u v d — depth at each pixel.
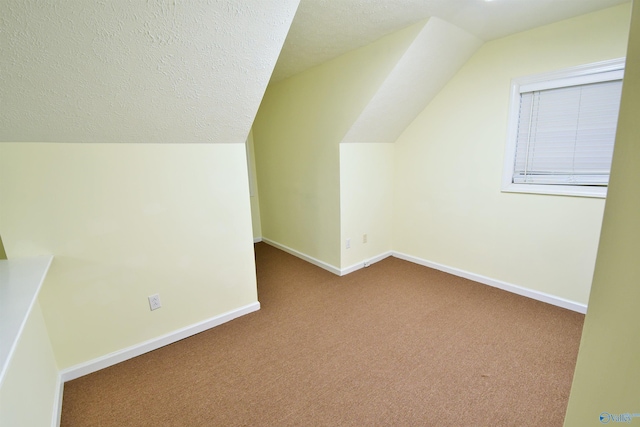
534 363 1.71
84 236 1.62
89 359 1.72
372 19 1.91
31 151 1.43
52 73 1.17
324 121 2.86
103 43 1.14
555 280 2.31
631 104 0.47
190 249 1.98
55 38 1.06
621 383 0.54
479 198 2.64
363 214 3.12
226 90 1.59
